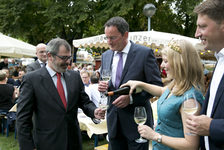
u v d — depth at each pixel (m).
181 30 13.10
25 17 13.69
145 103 2.14
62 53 1.93
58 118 1.93
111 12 10.56
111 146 2.23
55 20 12.13
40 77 1.96
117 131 2.14
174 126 1.50
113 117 2.15
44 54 4.15
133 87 1.83
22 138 1.83
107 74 2.04
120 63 2.18
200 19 1.19
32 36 15.76
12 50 7.18
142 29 13.28
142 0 10.76
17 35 13.79
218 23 1.12
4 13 13.22
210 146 1.20
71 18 11.77
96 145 3.90
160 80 2.08
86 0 11.54
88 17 12.55
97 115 2.06
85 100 2.21
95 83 4.42
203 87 1.49
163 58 1.66
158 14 12.64
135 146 2.03
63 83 2.07
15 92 5.87
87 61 18.70
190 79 1.47
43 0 12.77
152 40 4.95
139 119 1.75
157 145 1.67
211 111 1.20
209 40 1.19
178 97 1.48
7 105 5.20
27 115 1.89
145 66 2.04
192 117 1.15
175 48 1.52
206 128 1.10
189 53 1.49
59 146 1.90
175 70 1.50
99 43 6.11
